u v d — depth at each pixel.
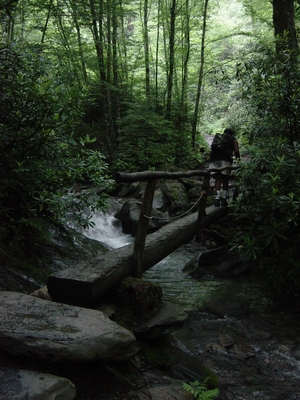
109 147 13.11
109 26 13.51
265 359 3.75
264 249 5.20
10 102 4.36
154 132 13.87
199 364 3.37
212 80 19.83
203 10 15.72
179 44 17.64
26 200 5.19
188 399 2.66
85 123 14.59
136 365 3.03
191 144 15.41
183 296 5.41
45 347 2.37
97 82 12.72
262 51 6.03
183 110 15.61
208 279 6.12
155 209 9.18
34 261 5.07
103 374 2.71
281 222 4.51
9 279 4.16
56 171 5.15
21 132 4.49
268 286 5.45
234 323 4.53
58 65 5.62
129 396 2.59
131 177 3.45
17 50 4.72
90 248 6.59
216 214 6.55
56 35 13.09
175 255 7.66
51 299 3.35
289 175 4.64
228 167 6.55
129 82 16.61
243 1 15.73
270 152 4.92
